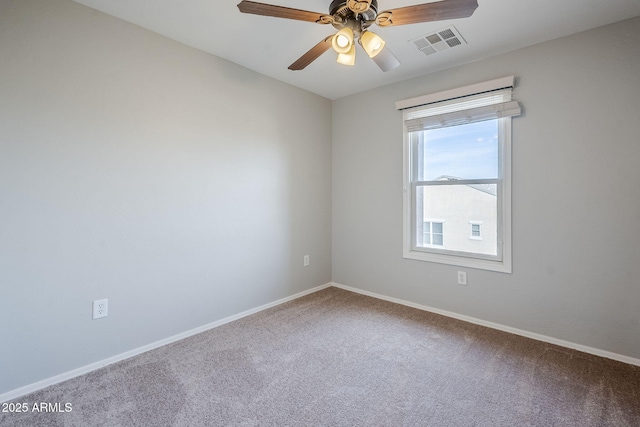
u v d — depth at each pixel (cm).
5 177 165
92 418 153
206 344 232
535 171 236
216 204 263
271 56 260
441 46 238
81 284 193
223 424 150
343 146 364
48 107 177
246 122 283
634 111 200
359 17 161
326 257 375
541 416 155
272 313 294
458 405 163
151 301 225
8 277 167
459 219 282
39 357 178
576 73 218
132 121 212
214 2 187
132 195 213
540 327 237
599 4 186
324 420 153
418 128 294
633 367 198
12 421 151
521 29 214
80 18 188
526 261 242
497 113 246
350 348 225
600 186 212
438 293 292
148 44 218
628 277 204
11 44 165
